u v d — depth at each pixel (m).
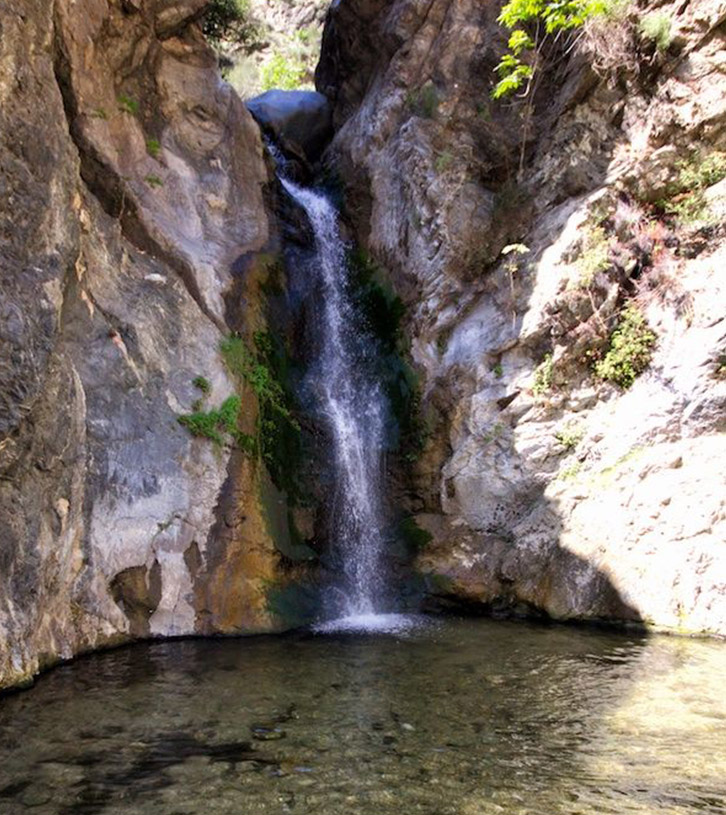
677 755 4.50
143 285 8.28
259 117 14.47
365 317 11.51
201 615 7.49
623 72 10.13
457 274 10.98
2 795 3.91
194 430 7.87
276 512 8.49
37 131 6.11
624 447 9.02
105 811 3.75
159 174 9.45
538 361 9.90
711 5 9.40
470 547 9.56
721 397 8.46
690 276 9.27
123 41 9.34
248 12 18.03
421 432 10.40
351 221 12.52
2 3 5.94
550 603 8.63
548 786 4.05
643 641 7.54
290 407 9.50
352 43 14.02
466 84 11.66
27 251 5.86
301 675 6.16
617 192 9.95
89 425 7.01
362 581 9.44
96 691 5.61
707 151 9.65
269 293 10.13
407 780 4.12
